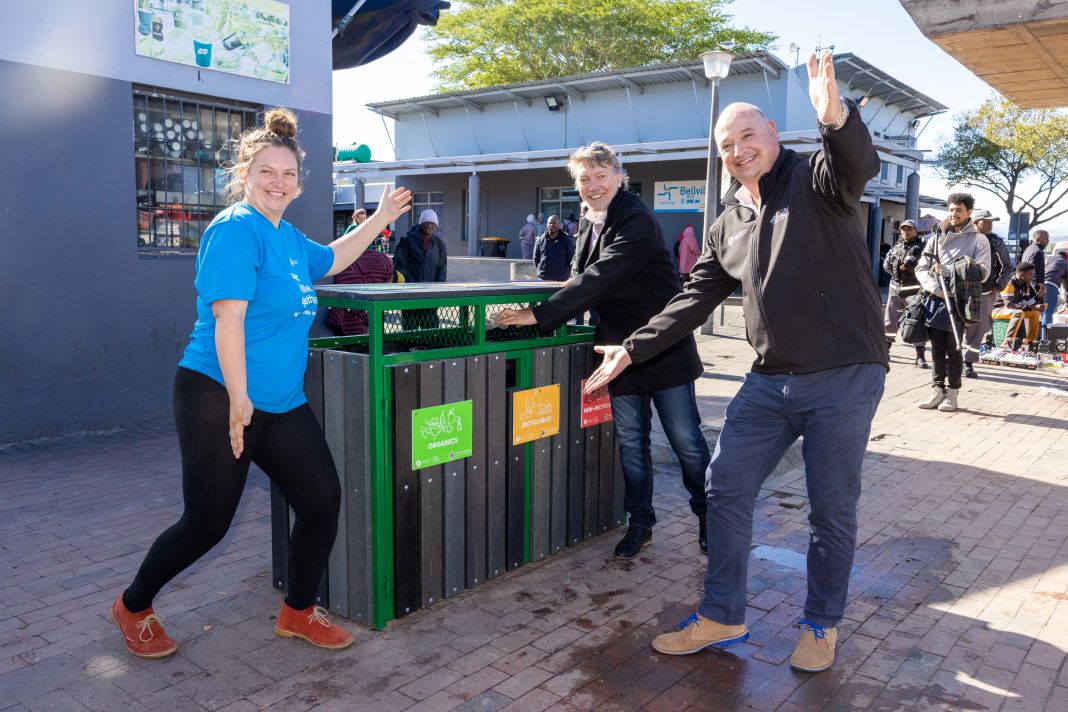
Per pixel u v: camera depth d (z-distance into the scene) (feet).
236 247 8.28
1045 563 12.89
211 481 8.70
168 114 20.99
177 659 9.64
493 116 93.91
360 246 10.41
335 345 11.46
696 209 79.30
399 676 9.34
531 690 9.11
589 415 13.30
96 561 12.51
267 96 22.68
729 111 9.11
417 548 10.77
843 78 82.48
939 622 10.85
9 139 18.06
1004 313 36.14
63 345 19.39
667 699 8.97
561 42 113.19
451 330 11.93
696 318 10.37
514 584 11.94
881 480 17.34
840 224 8.84
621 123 84.64
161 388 21.36
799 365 9.07
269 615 10.81
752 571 12.57
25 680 9.11
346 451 10.38
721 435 9.93
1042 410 24.86
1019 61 15.55
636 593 11.69
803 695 9.09
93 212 19.54
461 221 96.84
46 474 16.72
